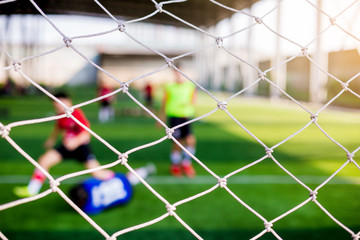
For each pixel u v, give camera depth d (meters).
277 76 23.16
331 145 7.48
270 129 10.15
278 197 3.85
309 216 3.24
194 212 3.33
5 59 9.74
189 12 30.30
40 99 20.94
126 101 23.06
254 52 29.27
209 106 19.41
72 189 3.21
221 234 2.81
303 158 6.11
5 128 0.85
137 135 8.82
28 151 6.52
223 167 5.39
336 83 17.95
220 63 38.34
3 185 4.15
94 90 34.38
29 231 2.80
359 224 3.07
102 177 3.40
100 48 40.69
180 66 4.61
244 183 4.43
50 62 37.88
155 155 6.31
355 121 12.06
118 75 42.34
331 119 12.71
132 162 5.68
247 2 25.70
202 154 6.43
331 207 3.53
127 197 3.49
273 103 21.67
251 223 3.06
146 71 42.47
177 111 4.70
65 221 3.03
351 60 16.48
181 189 4.14
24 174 4.73
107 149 6.80
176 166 4.82
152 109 15.02
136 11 20.92
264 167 5.39
